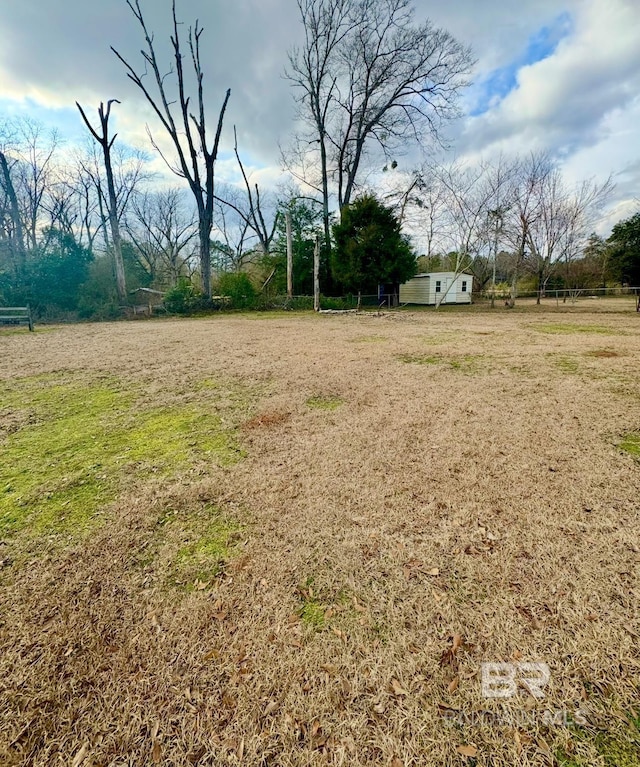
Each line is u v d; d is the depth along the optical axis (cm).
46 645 127
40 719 105
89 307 1520
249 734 101
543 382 457
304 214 1983
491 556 166
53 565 164
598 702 107
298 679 115
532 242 1888
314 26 1772
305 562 165
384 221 1712
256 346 746
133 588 151
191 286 1812
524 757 95
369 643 126
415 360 597
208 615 138
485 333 920
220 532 187
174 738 100
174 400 404
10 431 322
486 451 272
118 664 120
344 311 1588
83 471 252
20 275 1544
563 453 268
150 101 1508
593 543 173
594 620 133
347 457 266
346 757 95
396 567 161
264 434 311
